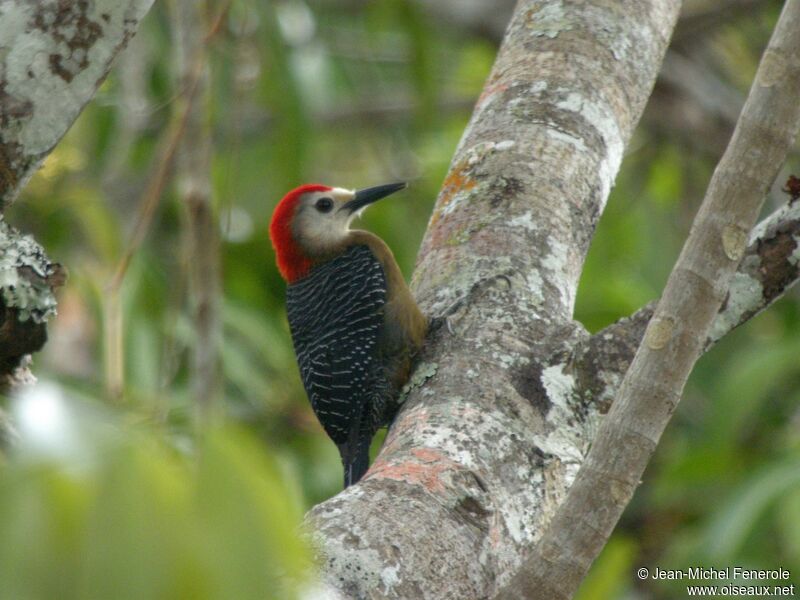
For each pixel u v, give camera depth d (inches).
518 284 316.8
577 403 285.4
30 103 235.8
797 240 283.9
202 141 401.1
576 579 217.3
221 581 102.6
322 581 204.4
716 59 738.8
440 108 738.8
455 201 346.6
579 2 385.7
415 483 240.7
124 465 103.0
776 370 489.7
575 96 360.2
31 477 101.0
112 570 101.0
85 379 486.0
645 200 687.7
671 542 571.2
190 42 407.5
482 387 282.0
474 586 228.1
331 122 732.7
